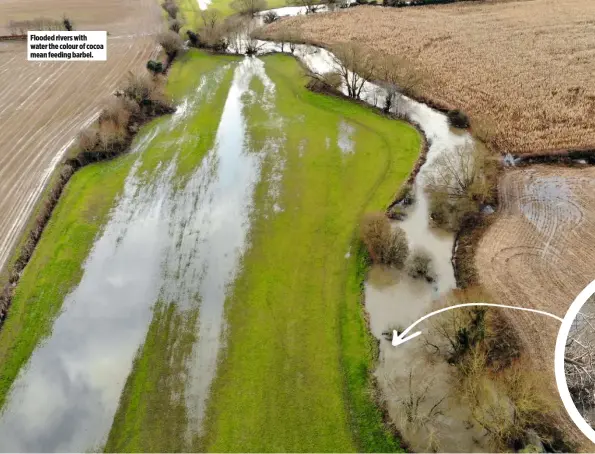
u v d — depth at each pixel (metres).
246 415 32.66
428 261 43.38
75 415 33.69
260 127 64.56
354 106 68.75
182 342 37.69
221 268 43.69
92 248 46.56
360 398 33.50
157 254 45.69
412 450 30.78
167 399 33.88
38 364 36.97
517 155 56.81
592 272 41.72
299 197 51.19
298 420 32.38
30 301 41.16
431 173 54.47
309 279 42.12
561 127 61.00
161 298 41.41
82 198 52.00
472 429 31.55
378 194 51.22
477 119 63.84
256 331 38.00
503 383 33.16
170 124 66.75
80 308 40.97
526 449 30.05
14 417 33.84
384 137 61.06
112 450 31.48
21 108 68.44
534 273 41.91
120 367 36.47
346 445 31.16
